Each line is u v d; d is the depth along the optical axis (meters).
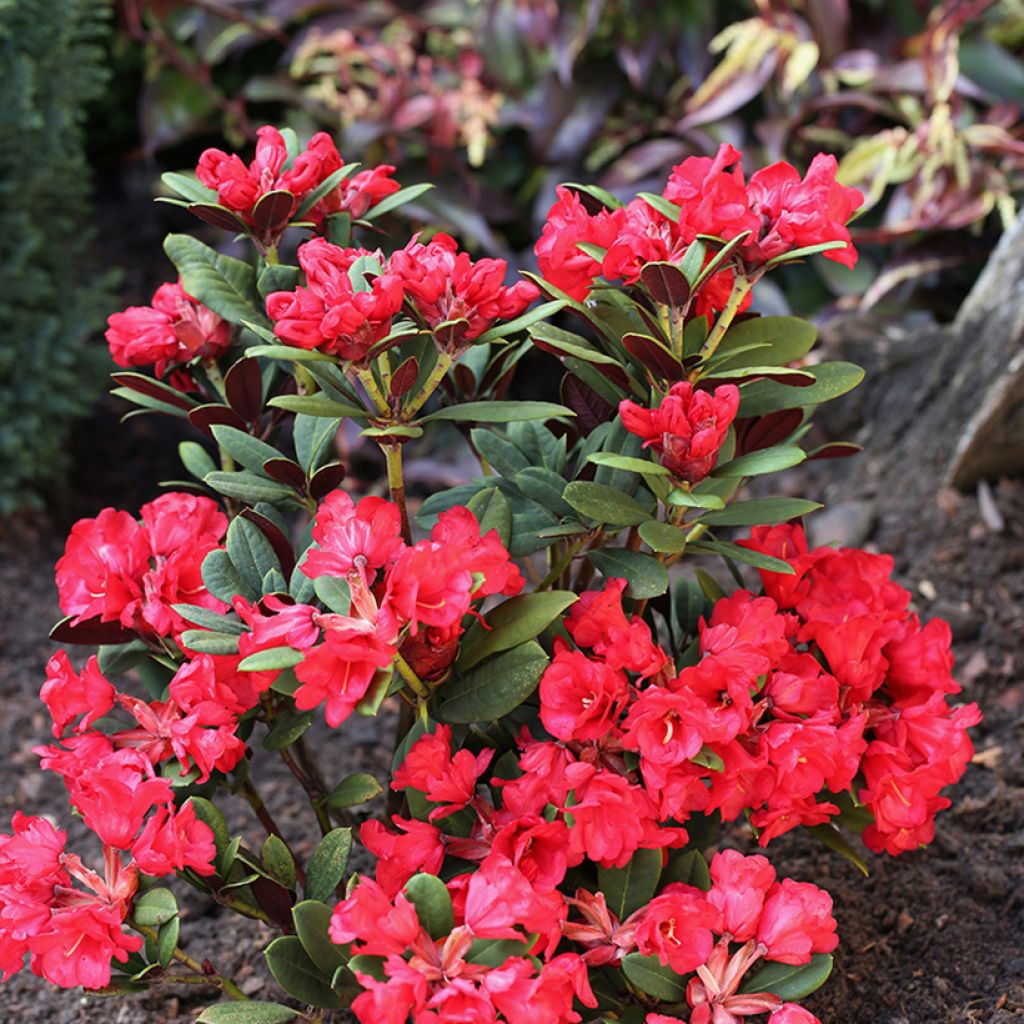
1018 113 1.62
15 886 0.88
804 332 0.92
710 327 0.93
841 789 0.91
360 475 1.74
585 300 0.92
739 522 0.92
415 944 0.83
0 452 1.53
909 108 1.66
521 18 1.74
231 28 1.81
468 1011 0.80
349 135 1.70
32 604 1.47
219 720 0.88
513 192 1.90
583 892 0.90
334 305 0.82
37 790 1.26
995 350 1.38
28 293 1.51
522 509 0.95
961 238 1.63
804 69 1.63
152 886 0.90
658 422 0.85
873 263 1.69
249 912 0.94
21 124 1.45
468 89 1.71
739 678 0.87
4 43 1.48
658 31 1.74
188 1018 1.05
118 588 0.91
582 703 0.87
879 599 0.96
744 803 0.90
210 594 0.91
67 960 0.86
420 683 0.89
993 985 1.02
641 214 0.90
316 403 0.86
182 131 1.85
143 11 1.90
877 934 1.07
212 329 0.96
